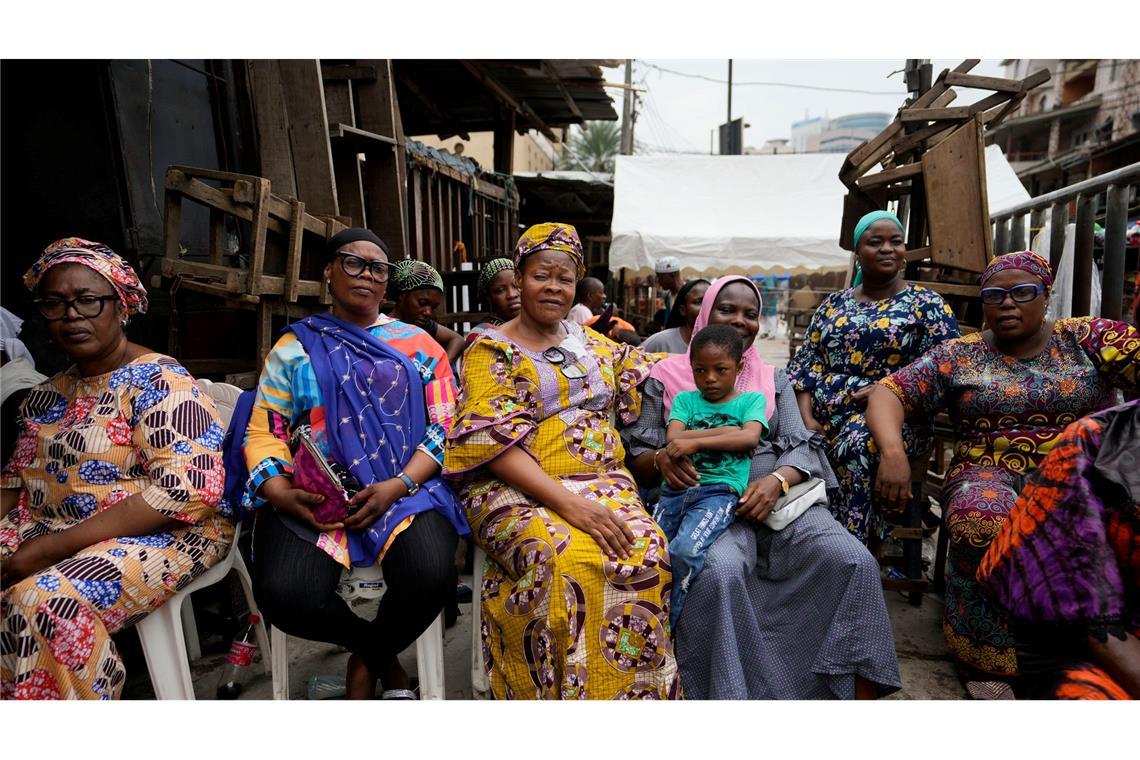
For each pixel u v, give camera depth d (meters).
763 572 2.47
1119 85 21.62
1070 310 3.72
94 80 4.07
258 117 3.86
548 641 2.11
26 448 2.28
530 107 10.59
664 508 2.54
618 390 2.76
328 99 4.45
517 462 2.34
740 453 2.51
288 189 3.87
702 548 2.29
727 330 2.54
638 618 2.13
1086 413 2.58
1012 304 2.53
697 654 2.25
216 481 2.21
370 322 2.63
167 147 4.49
